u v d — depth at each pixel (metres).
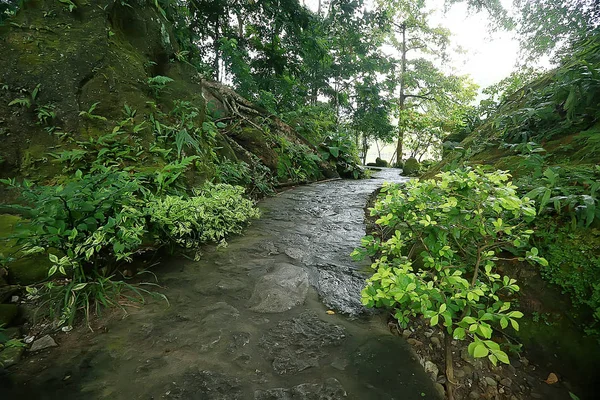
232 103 7.79
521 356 1.64
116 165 3.12
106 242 2.02
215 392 1.38
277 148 7.61
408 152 22.08
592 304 1.52
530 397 1.43
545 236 1.80
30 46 3.26
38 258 2.25
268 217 4.36
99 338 1.73
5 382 1.41
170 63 4.85
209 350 1.67
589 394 1.42
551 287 1.70
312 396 1.38
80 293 1.98
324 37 11.85
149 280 2.41
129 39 4.27
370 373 1.53
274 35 10.02
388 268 1.44
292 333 1.84
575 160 2.43
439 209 1.60
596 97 2.86
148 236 2.72
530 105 3.68
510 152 3.37
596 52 3.29
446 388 1.47
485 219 1.51
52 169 2.99
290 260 2.87
